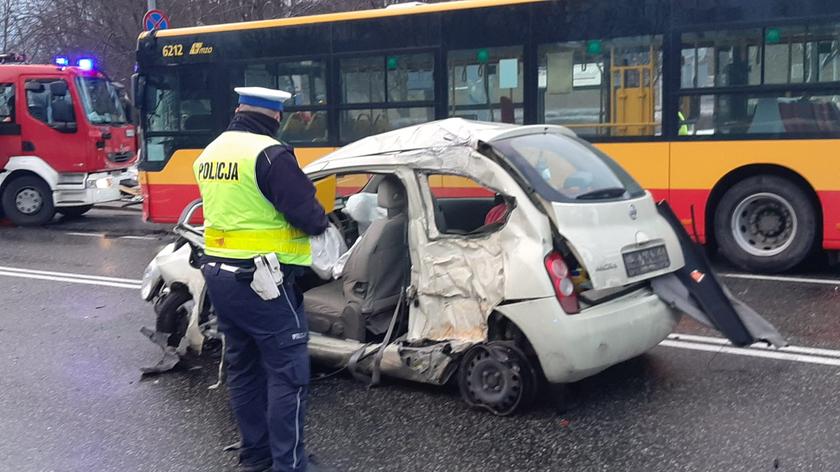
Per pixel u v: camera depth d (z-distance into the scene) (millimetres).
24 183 14234
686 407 4898
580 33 9266
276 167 3828
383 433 4719
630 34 9031
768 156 8492
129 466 4480
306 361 4039
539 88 9508
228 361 4238
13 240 12664
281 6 20969
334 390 5414
